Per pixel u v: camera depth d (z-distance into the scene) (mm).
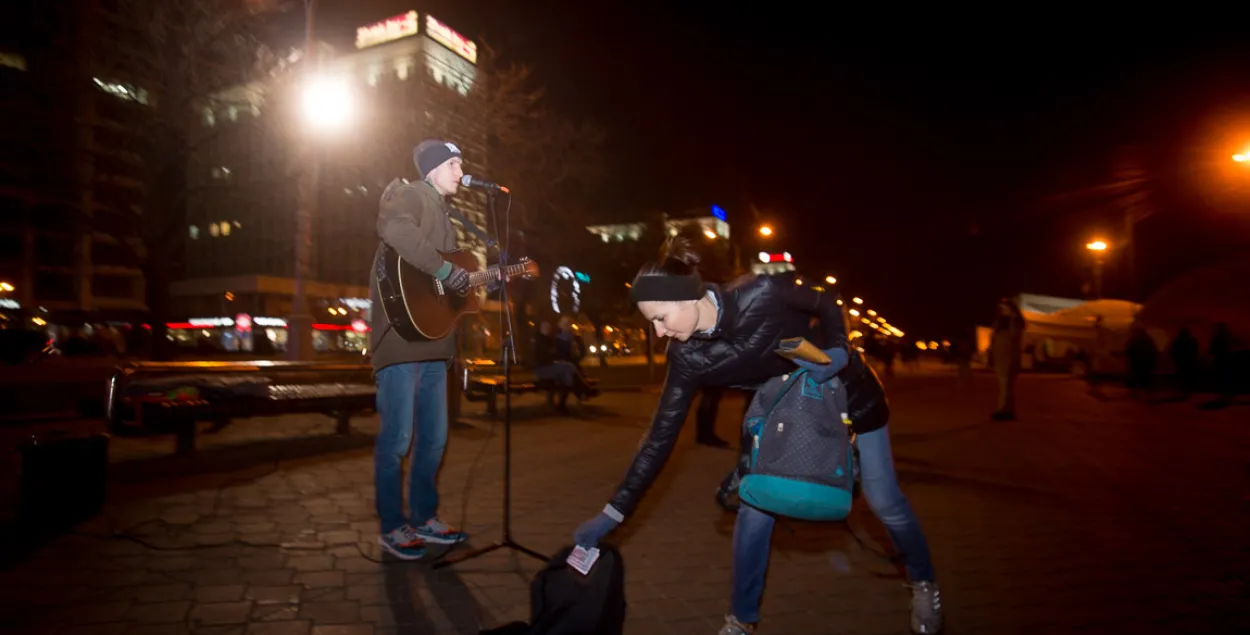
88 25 13875
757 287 2596
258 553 4055
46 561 3840
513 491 5871
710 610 3459
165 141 14547
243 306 48531
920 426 10680
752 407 2764
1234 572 4070
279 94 13906
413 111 19250
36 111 13922
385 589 3570
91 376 10805
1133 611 3514
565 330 12211
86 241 45344
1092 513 5355
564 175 22281
